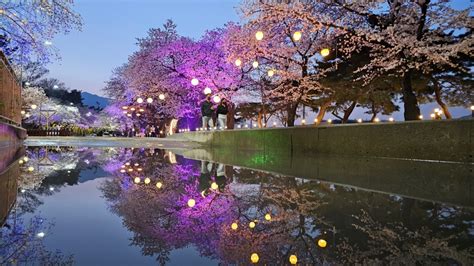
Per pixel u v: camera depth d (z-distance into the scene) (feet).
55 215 7.95
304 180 14.89
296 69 54.39
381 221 7.75
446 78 42.57
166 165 21.94
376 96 51.67
